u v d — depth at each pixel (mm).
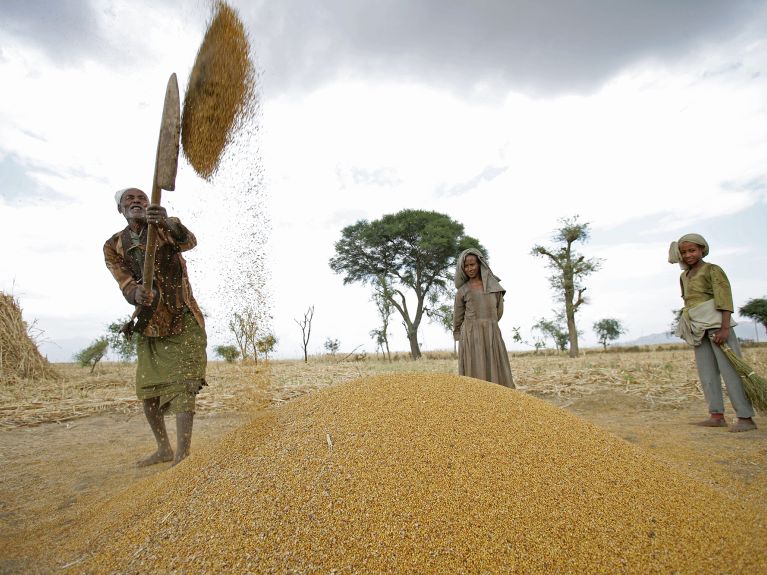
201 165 2969
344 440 2182
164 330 3322
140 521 2033
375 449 2096
